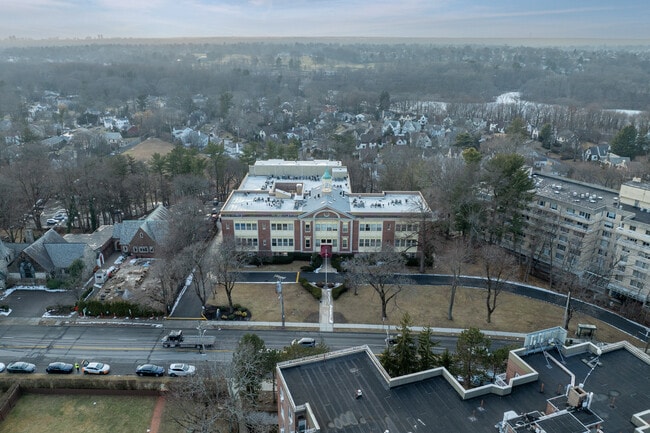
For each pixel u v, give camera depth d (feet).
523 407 154.10
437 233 375.66
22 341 268.41
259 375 209.15
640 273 312.91
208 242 393.50
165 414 217.56
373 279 289.12
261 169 453.17
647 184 345.72
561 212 351.25
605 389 161.07
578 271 336.08
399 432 143.64
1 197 384.27
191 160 483.92
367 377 169.07
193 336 269.23
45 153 558.15
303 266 357.61
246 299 314.76
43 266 327.26
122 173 454.81
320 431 144.36
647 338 281.33
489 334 279.90
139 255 371.35
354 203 380.58
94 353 258.37
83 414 218.59
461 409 153.07
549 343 184.55
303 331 281.33
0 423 212.84
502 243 385.50
